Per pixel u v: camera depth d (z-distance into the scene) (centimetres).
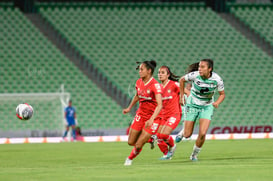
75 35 11125
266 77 11031
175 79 4247
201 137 3756
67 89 9906
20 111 4191
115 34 11381
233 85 10725
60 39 11075
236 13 12656
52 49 10644
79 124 9419
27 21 11181
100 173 2894
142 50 11131
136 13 12125
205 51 11388
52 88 9888
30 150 5700
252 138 7869
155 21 11969
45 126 9275
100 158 4591
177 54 11200
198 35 11769
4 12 11281
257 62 11325
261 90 10731
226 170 2936
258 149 5250
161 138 4159
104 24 11594
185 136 3909
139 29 11650
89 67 10581
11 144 7094
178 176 2662
